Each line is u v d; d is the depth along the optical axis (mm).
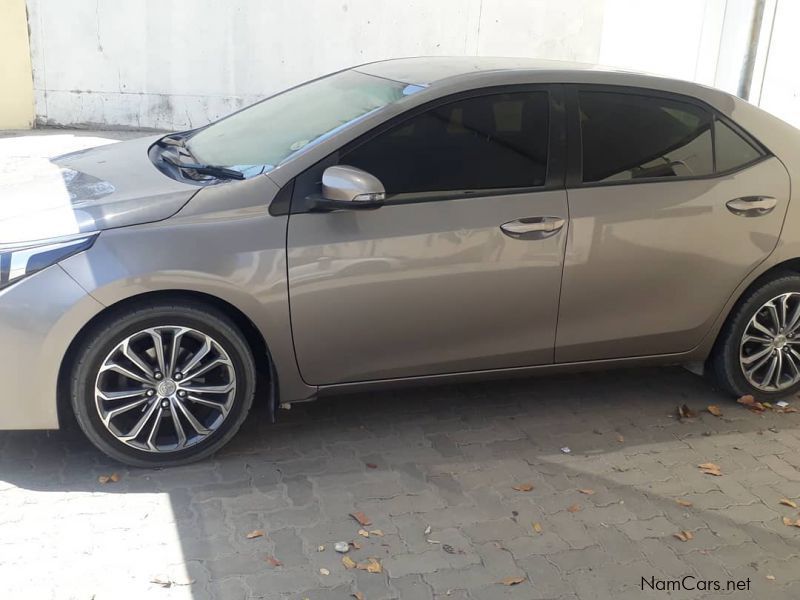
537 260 3891
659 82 4223
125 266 3348
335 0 10375
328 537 3287
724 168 4234
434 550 3256
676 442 4211
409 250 3695
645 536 3434
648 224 4043
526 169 3906
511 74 4000
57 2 9906
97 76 10234
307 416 4230
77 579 2945
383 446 3992
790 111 8883
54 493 3441
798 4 8766
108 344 3420
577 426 4309
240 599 2912
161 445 3658
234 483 3609
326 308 3654
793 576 3246
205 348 3580
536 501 3625
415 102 3822
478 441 4094
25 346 3311
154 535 3219
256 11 10266
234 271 3479
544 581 3123
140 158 4164
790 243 4320
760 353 4527
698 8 10203
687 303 4258
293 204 3596
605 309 4121
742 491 3811
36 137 9766
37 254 3326
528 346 4062
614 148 4059
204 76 10422
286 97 4637
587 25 10930
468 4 10617
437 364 3959
